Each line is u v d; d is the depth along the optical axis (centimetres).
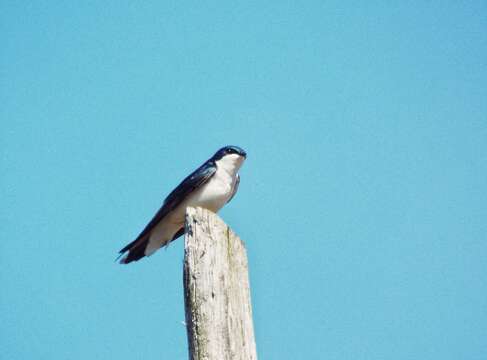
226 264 850
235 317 816
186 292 833
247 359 795
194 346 790
